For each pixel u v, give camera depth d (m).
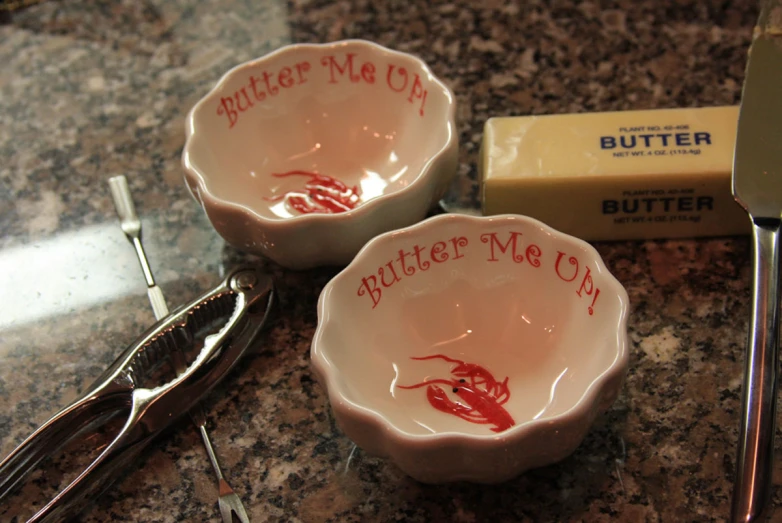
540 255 0.40
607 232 0.44
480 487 0.38
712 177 0.42
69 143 0.51
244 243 0.42
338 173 0.47
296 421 0.40
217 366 0.40
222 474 0.39
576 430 0.35
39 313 0.44
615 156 0.43
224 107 0.46
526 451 0.35
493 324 0.41
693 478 0.37
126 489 0.39
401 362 0.40
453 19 0.55
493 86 0.51
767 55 0.44
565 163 0.43
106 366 0.42
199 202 0.43
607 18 0.54
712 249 0.44
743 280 0.42
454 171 0.44
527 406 0.38
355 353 0.39
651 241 0.44
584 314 0.39
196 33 0.57
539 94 0.51
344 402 0.36
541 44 0.53
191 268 0.45
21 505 0.39
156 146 0.51
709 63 0.51
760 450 0.36
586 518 0.37
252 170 0.47
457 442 0.34
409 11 0.56
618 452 0.38
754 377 0.37
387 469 0.38
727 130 0.43
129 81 0.54
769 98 0.43
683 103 0.49
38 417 0.41
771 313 0.38
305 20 0.56
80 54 0.56
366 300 0.40
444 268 0.41
